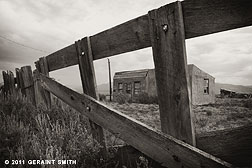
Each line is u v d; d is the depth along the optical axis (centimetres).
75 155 190
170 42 133
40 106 356
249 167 110
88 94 231
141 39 157
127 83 1981
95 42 211
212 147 125
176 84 132
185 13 126
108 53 195
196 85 1507
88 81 227
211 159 115
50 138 210
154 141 148
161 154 143
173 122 138
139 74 1900
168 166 139
